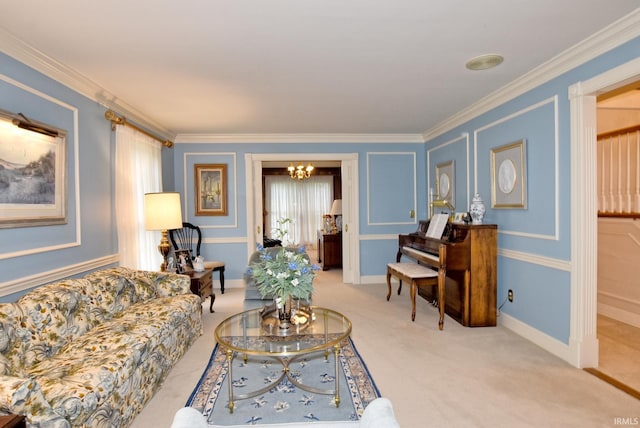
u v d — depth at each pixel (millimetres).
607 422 1859
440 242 3562
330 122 4441
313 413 2008
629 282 3293
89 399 1518
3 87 2086
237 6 1837
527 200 2990
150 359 2145
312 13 1915
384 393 2193
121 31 2082
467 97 3455
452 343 2961
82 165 2846
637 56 2023
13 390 1296
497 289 3441
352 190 5328
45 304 2008
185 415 1006
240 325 2393
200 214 5125
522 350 2799
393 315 3746
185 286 3193
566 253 2572
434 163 4988
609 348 2773
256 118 4180
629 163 3426
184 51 2365
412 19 1989
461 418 1921
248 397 2168
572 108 2465
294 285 2186
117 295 2633
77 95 2797
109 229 3244
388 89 3184
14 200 2129
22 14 1872
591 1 1819
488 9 1893
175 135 4988
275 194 9641
